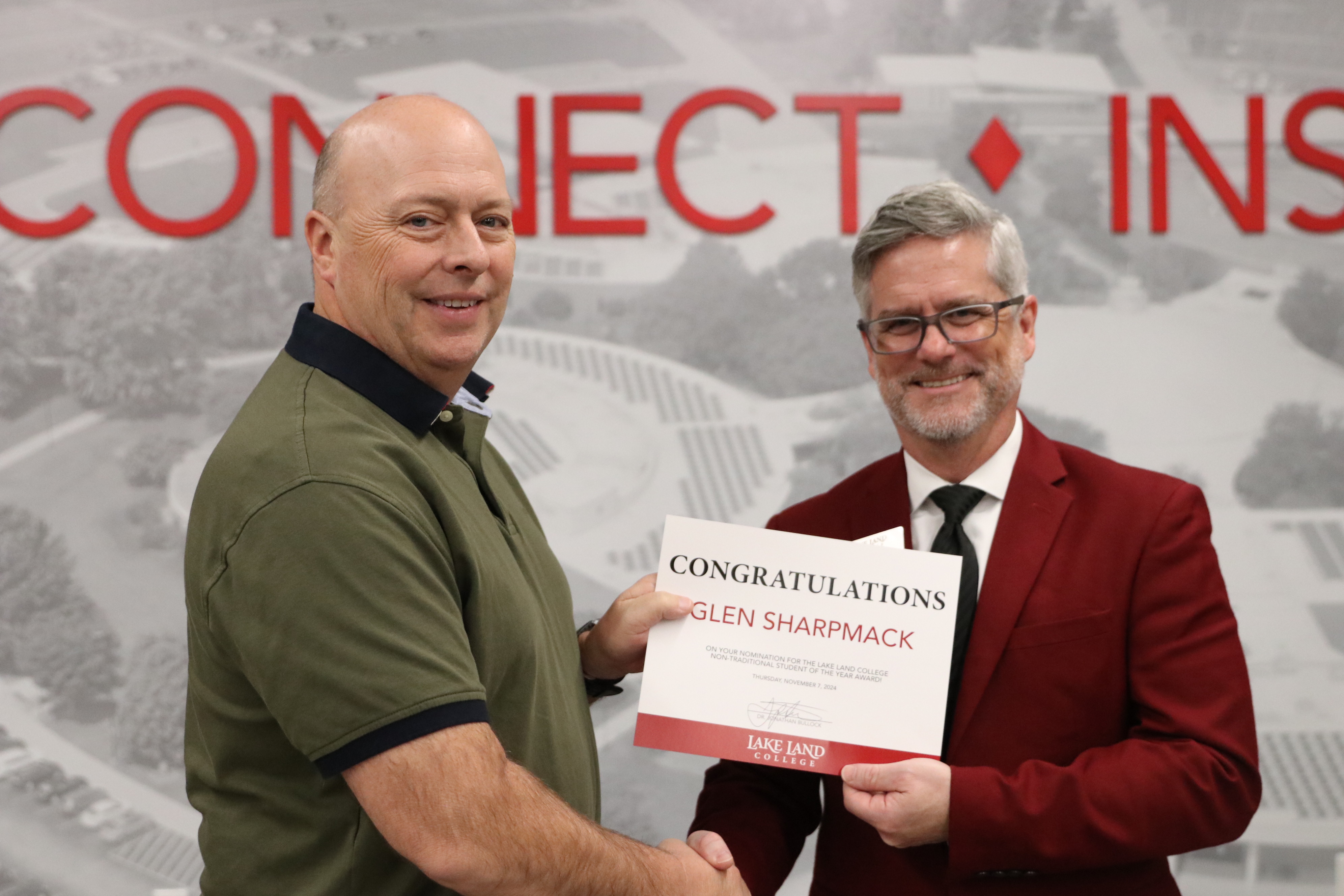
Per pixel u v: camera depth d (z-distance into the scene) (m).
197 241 2.66
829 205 2.72
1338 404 2.66
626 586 2.67
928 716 1.35
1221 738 1.34
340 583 1.04
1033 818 1.30
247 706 1.12
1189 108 2.72
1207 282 2.69
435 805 1.01
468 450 1.32
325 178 1.24
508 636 1.19
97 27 2.67
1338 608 2.62
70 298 2.63
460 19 2.71
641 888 1.16
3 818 2.52
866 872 1.46
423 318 1.21
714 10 2.73
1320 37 2.71
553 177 2.71
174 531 2.62
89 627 2.58
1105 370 2.68
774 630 1.38
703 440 2.69
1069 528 1.47
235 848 1.13
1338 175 2.70
